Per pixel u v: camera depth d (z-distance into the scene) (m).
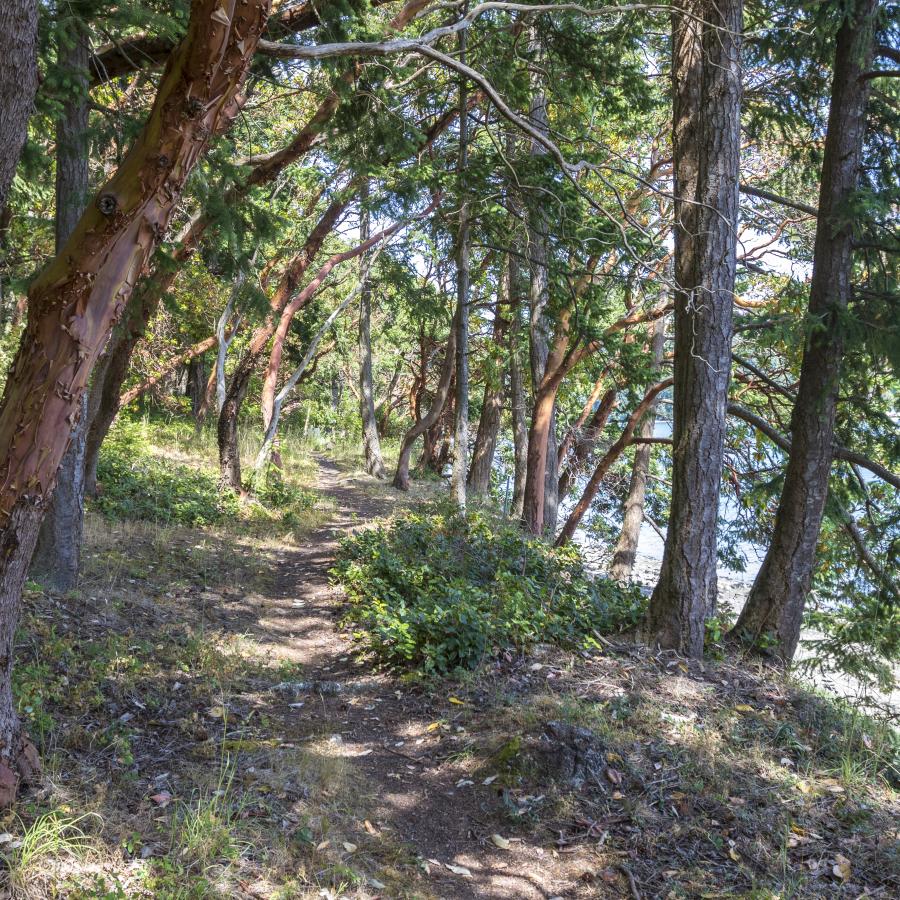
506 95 12.43
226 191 8.16
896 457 9.47
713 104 7.56
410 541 11.43
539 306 16.70
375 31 8.30
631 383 14.66
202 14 3.19
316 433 34.50
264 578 10.37
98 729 4.93
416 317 19.41
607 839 4.57
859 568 10.73
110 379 11.94
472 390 31.23
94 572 8.41
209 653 6.77
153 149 3.39
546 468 16.88
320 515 15.65
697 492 7.64
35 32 3.55
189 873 3.64
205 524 12.73
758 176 16.27
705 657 7.68
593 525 23.52
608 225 11.77
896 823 4.87
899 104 8.60
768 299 15.86
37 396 3.56
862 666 8.62
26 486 3.65
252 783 4.64
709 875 4.29
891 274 8.80
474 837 4.59
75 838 3.64
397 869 4.16
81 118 6.70
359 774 5.13
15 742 4.03
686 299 7.71
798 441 8.28
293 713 6.08
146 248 3.58
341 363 38.50
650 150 17.50
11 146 3.55
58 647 5.72
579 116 14.93
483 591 8.85
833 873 4.33
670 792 5.02
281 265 19.52
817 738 6.00
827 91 9.88
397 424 42.59
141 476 14.27
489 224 14.27
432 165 13.12
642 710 5.99
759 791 5.09
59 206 6.82
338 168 14.16
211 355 23.62
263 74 8.03
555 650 7.31
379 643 7.55
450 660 6.87
